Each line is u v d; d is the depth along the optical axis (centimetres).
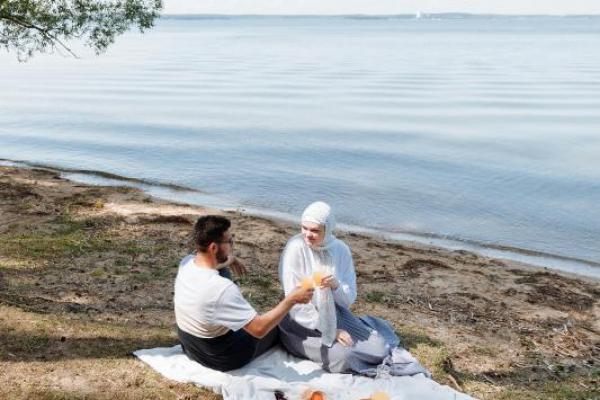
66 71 5706
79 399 466
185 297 480
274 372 507
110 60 7200
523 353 654
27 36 1461
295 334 530
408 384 498
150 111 3048
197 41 13088
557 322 769
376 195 1556
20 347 535
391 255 1023
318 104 3350
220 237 472
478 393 546
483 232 1291
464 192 1603
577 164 1942
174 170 1800
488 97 3709
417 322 714
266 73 5303
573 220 1388
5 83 4512
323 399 463
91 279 755
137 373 507
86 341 560
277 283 803
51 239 916
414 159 1984
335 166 1877
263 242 1023
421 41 12431
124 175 1728
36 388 475
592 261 1135
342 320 532
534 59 7181
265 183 1659
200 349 498
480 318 755
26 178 1475
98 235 964
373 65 6209
